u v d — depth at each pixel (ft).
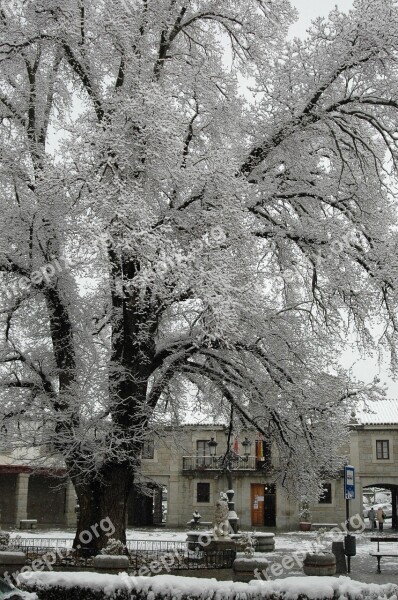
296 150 58.13
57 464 60.54
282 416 57.52
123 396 54.24
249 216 56.70
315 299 59.77
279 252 61.77
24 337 61.21
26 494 142.41
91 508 54.75
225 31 63.21
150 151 48.37
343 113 57.21
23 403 54.95
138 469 56.08
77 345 57.52
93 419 51.08
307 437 57.62
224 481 154.51
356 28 53.21
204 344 54.24
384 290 55.52
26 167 55.88
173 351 57.06
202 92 57.06
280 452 60.64
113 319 60.18
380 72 55.31
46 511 153.38
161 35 58.85
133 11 55.83
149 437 59.11
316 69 54.60
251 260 53.98
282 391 56.70
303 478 59.11
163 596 37.76
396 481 150.10
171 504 155.33
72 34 54.95
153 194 52.39
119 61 58.39
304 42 54.75
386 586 37.52
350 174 60.18
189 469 155.53
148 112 48.21
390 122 57.62
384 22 52.65
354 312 59.06
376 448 152.25
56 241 54.85
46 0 56.39
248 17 60.08
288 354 59.41
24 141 56.80
